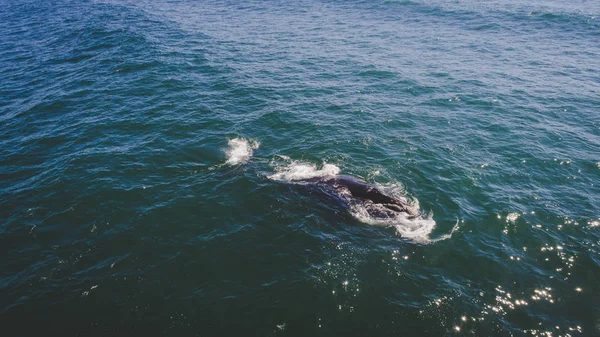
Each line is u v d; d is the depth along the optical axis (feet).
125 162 60.03
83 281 40.16
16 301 37.88
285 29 138.31
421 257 43.45
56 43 117.91
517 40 119.96
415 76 95.14
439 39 123.85
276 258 43.16
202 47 115.24
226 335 34.81
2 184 55.06
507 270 41.75
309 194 53.11
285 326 35.60
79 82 88.63
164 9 169.07
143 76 91.97
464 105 80.38
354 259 43.11
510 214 49.83
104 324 35.78
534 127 71.46
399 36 127.95
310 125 72.23
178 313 36.78
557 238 46.03
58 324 35.76
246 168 59.47
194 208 50.72
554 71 96.22
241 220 48.78
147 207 50.72
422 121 74.13
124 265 42.09
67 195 52.70
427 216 49.73
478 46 116.06
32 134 68.03
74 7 168.35
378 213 49.39
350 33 132.46
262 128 71.20
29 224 47.70
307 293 38.91
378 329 35.45
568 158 61.77
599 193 53.83
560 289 39.52
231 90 86.48
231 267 41.96
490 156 62.85
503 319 36.45
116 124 71.00
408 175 57.93
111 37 119.14
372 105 80.38
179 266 41.98
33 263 42.34
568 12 139.74
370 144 66.13
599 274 41.22
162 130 69.41
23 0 183.01
